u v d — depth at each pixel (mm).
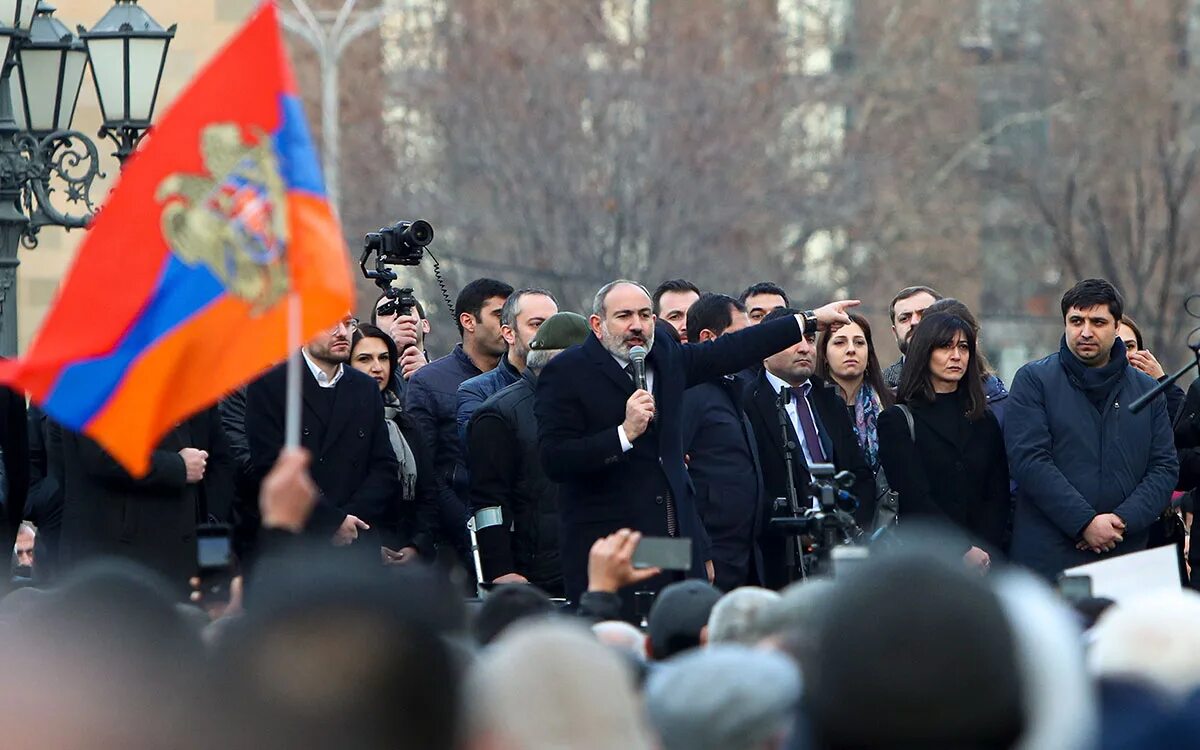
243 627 6555
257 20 14609
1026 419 23891
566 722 7270
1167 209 108250
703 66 90562
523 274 84000
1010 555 24516
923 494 23641
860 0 106875
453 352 27156
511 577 23016
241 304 14602
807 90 97500
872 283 100438
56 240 63000
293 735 6348
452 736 6449
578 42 88750
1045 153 109312
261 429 21828
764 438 23844
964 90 108375
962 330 23906
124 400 14727
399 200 86438
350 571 6688
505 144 84938
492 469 23203
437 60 90875
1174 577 15719
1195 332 24500
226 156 14625
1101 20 109812
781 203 91625
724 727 8430
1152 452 23875
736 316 26500
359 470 22172
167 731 6703
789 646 11117
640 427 20297
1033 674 7199
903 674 6445
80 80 28812
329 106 83250
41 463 24859
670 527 20797
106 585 8445
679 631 13688
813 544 20484
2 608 13508
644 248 87250
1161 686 8664
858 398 25625
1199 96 109312
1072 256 105375
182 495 21031
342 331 22109
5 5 26344
